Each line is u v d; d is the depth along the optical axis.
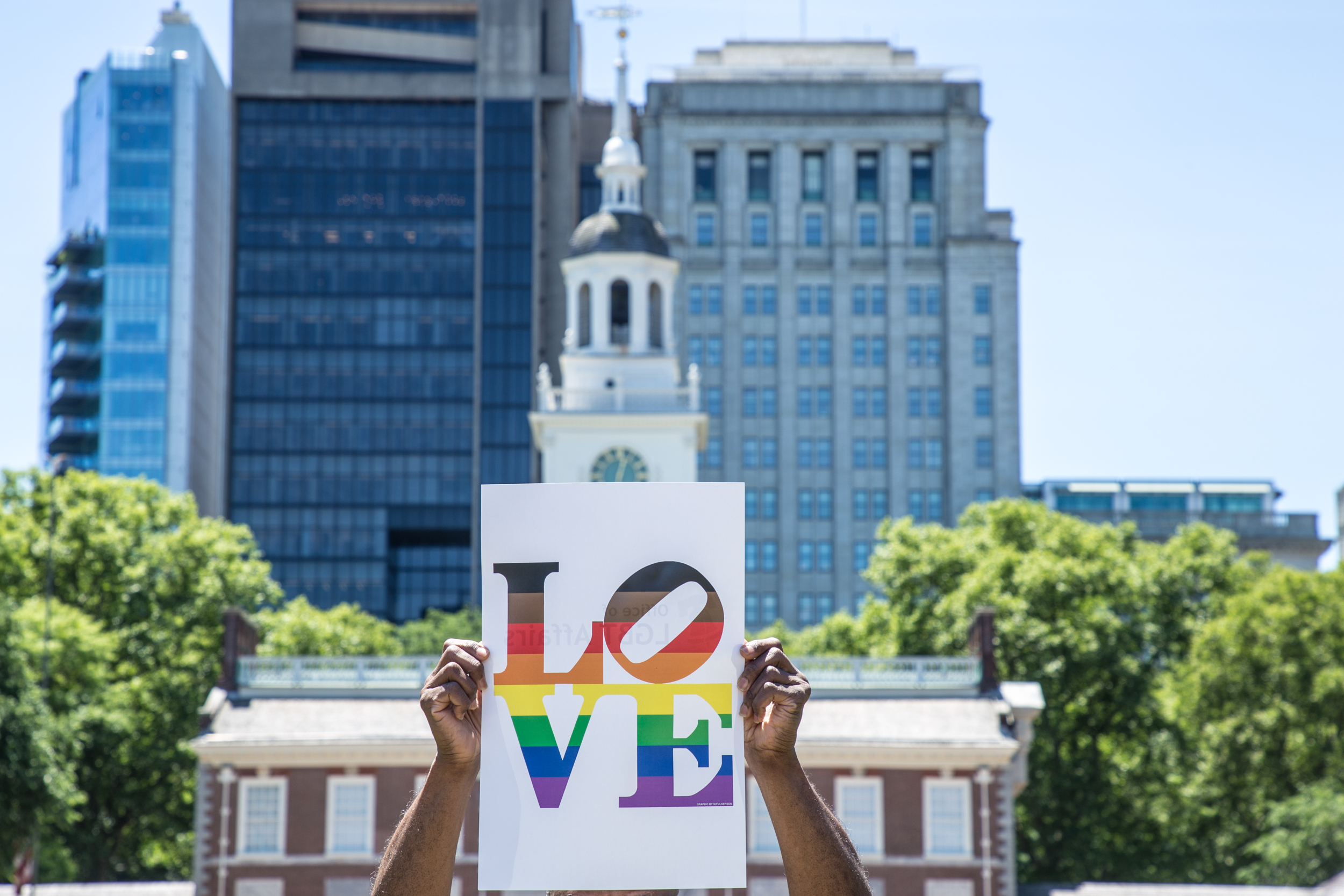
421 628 118.50
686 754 8.29
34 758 53.97
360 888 59.72
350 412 193.62
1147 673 84.75
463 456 193.25
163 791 79.25
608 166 96.00
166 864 83.06
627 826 8.25
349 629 98.19
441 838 7.91
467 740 8.09
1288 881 66.94
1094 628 81.06
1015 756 62.03
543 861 8.24
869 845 60.19
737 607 8.38
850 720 61.53
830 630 97.62
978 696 62.72
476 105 198.62
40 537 83.06
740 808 8.27
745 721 8.17
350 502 192.12
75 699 73.06
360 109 198.25
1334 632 78.25
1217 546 91.81
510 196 197.62
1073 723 81.88
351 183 197.00
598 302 91.62
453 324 195.38
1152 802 79.38
